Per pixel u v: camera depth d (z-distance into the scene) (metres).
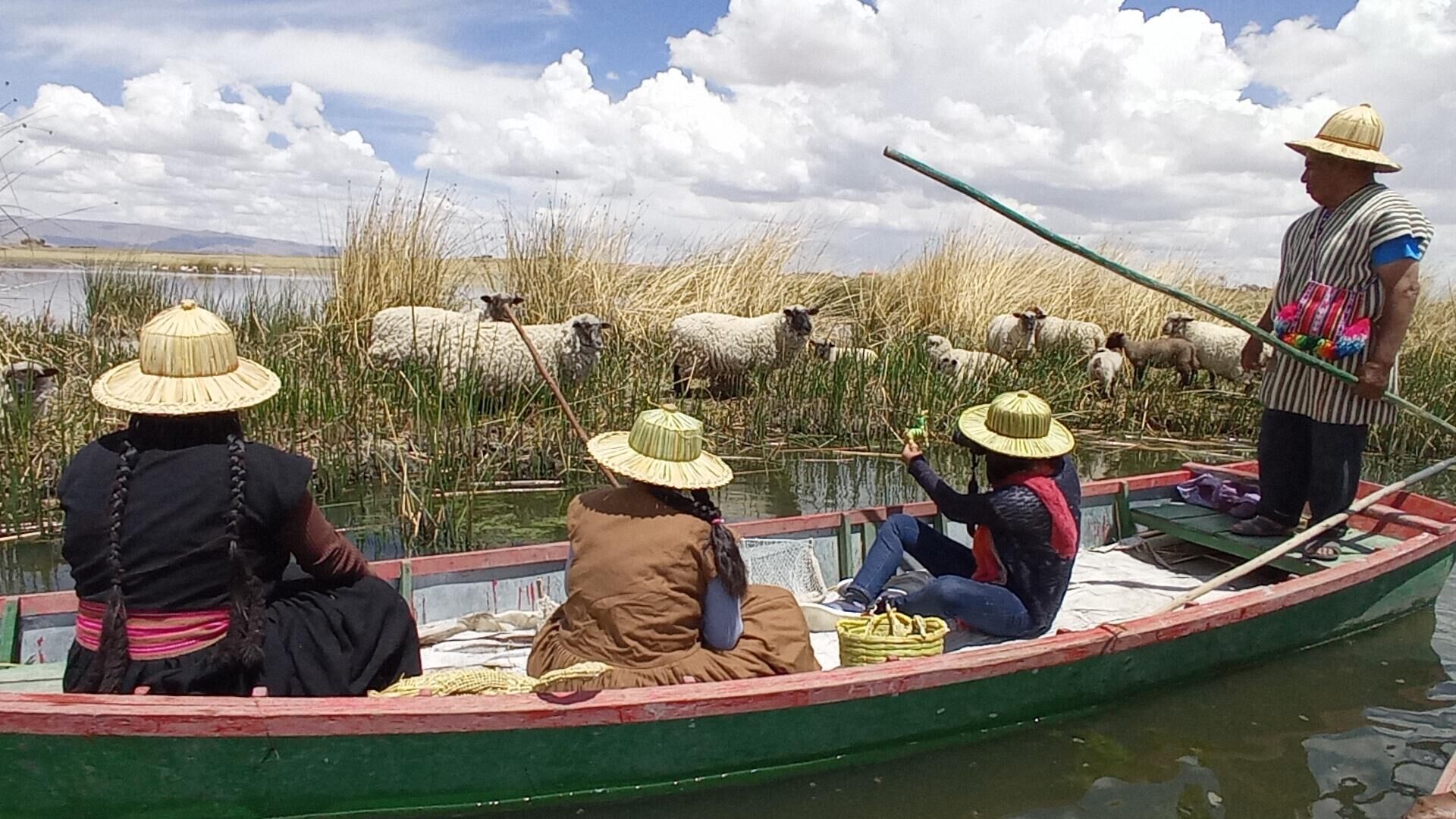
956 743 3.86
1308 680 4.55
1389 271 4.90
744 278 14.27
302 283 14.53
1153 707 4.26
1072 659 3.92
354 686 3.28
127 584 2.92
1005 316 13.93
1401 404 5.19
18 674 3.58
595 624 3.51
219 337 2.99
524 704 3.11
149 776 2.90
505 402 8.98
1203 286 17.31
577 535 3.57
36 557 6.17
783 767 3.55
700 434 3.54
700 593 3.52
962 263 16.25
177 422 2.95
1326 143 5.05
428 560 4.53
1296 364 5.30
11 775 2.82
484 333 8.77
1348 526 5.86
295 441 7.55
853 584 4.78
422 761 3.09
